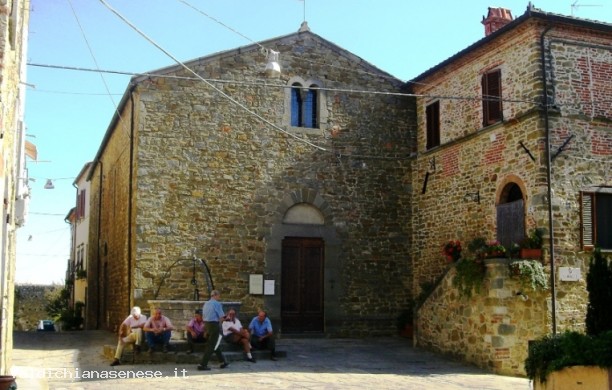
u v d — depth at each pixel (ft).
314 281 59.21
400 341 57.62
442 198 57.93
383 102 62.90
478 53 53.36
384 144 62.44
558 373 29.37
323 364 44.34
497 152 50.75
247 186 57.36
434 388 36.58
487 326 44.55
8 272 32.07
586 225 46.60
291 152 59.16
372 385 36.70
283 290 57.93
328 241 59.52
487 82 52.24
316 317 58.85
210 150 56.54
